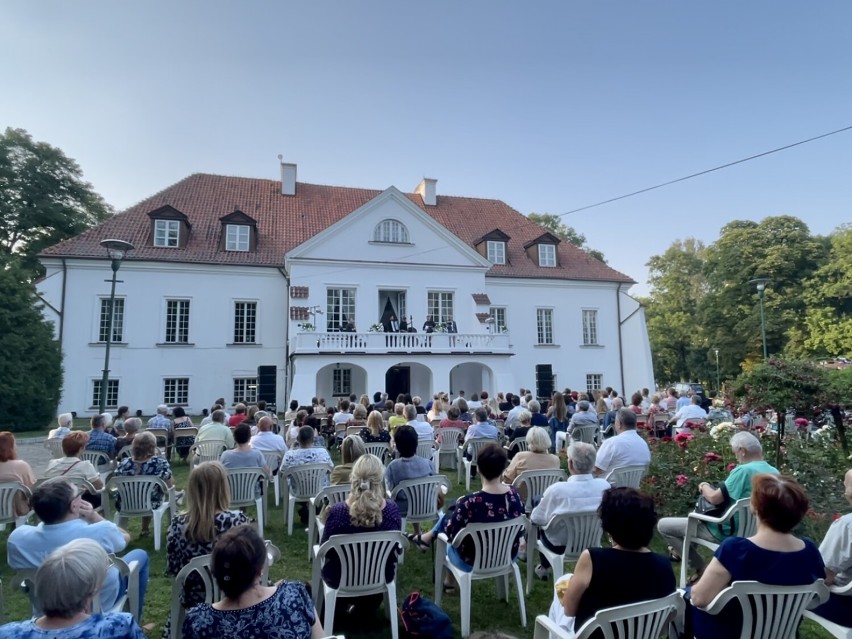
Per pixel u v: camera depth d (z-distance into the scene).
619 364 30.86
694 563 5.23
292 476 7.38
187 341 24.05
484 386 24.92
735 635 3.06
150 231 24.61
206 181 28.62
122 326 23.31
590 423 11.55
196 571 3.70
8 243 32.06
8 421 19.31
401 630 4.47
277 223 27.58
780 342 37.72
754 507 3.24
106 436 9.43
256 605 2.61
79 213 33.94
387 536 4.25
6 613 4.98
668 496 7.17
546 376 29.27
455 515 4.55
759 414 9.54
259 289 25.19
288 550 6.61
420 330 26.03
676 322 53.41
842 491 6.96
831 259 36.91
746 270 40.16
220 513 3.94
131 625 2.63
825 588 3.09
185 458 13.28
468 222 32.47
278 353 24.97
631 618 2.85
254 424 12.50
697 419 10.81
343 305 25.11
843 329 30.55
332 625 4.23
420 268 26.31
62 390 22.11
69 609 2.47
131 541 6.93
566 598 3.13
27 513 6.26
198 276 24.41
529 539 5.28
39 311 20.84
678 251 57.53
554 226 54.47
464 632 4.39
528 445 6.57
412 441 6.21
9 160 31.59
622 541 3.08
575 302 30.59
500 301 29.28
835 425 9.34
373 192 32.06
